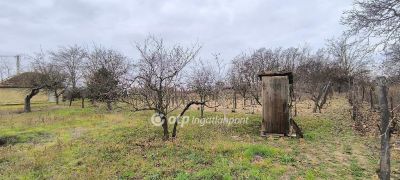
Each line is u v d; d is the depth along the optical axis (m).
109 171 7.74
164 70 11.92
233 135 12.00
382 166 6.20
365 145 10.13
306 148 9.66
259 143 10.38
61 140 12.23
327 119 16.31
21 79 33.69
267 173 7.12
